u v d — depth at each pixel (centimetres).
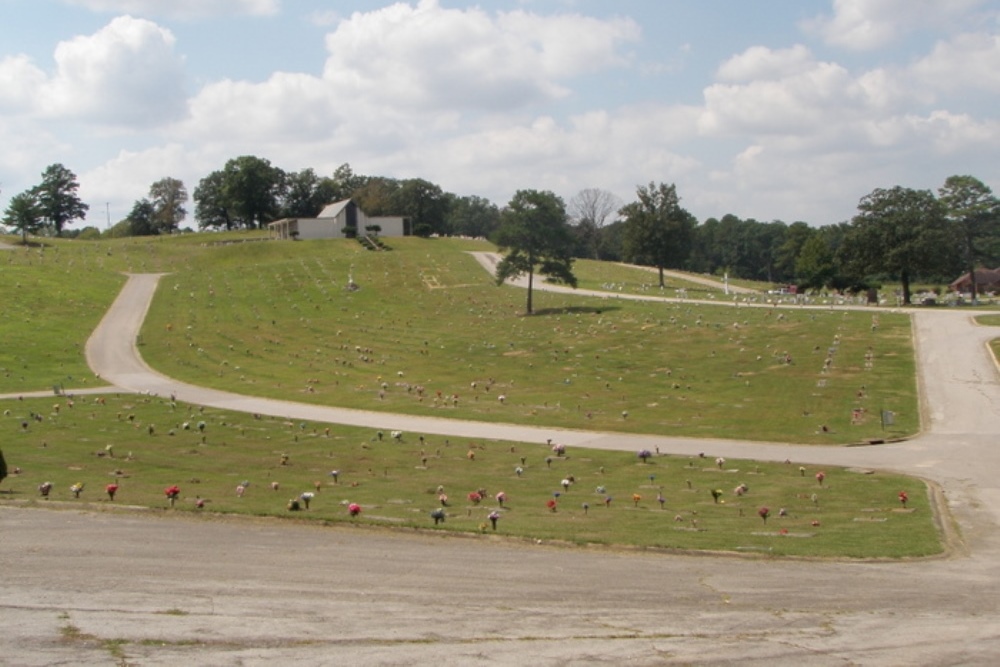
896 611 1783
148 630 1481
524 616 1655
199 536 2356
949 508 3247
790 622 1673
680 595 1878
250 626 1527
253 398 6700
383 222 19288
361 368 8031
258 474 3916
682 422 5500
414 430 5322
